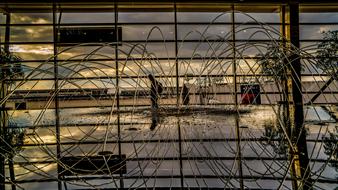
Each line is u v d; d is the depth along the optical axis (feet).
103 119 27.35
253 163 14.62
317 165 13.93
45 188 11.97
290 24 32.17
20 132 23.08
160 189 11.59
